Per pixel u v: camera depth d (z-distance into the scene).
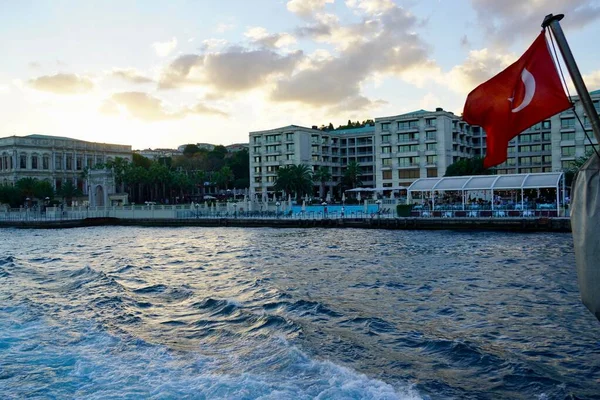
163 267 39.06
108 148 181.75
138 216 108.00
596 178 7.96
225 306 22.44
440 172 123.94
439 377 13.59
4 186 133.12
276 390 12.50
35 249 58.19
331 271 34.19
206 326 19.30
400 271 33.47
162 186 152.75
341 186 156.25
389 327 18.67
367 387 12.55
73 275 34.28
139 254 49.75
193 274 34.69
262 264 39.12
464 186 70.94
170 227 97.19
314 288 27.47
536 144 120.62
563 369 14.26
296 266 37.28
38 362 15.41
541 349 16.03
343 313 20.98
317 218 83.19
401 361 14.85
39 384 13.65
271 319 19.39
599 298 7.86
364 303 23.31
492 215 67.44
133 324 19.89
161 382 13.45
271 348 15.95
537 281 28.30
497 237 56.59
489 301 23.42
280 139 151.00
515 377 13.52
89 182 137.12
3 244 66.69
